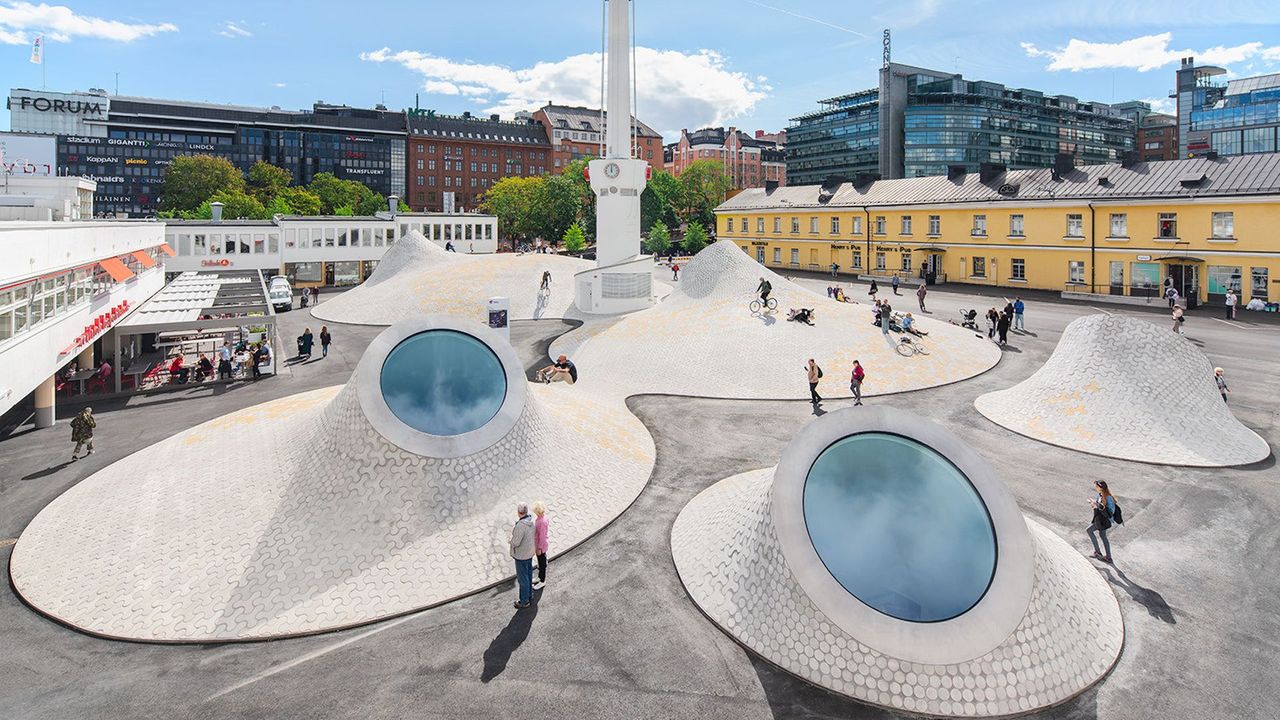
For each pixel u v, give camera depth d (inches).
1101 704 404.5
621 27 1785.2
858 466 487.2
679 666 439.5
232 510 615.5
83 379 1195.3
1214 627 477.4
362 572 540.1
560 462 705.6
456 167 6535.4
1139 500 689.0
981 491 460.8
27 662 455.2
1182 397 866.1
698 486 735.1
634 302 1798.7
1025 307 1923.0
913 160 5871.1
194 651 466.6
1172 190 1983.3
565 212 4434.1
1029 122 6225.4
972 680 404.5
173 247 2470.5
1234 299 1676.9
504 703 407.8
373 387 644.7
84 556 578.6
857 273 2935.5
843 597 435.2
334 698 415.2
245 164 6289.4
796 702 407.2
